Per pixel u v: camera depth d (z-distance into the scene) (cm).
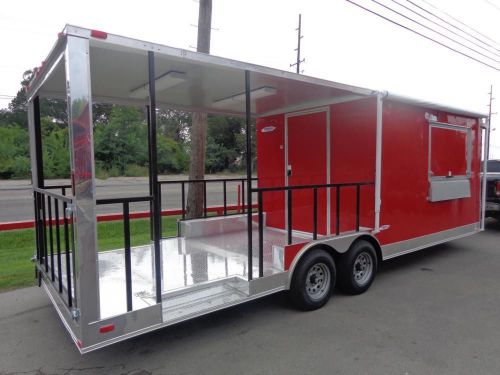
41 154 397
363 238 441
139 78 372
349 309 395
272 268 380
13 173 2730
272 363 291
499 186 786
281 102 508
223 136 2600
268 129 608
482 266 561
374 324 358
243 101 496
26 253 620
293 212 570
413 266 562
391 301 417
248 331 347
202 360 297
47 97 402
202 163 774
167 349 316
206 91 436
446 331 342
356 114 468
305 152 543
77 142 233
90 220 241
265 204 622
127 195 1522
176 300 319
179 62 312
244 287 344
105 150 2591
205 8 761
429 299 423
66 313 283
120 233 767
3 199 1491
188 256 434
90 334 246
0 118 3247
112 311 272
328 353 305
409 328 349
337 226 418
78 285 242
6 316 382
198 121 761
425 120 515
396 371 277
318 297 397
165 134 3148
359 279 443
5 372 283
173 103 522
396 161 471
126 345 323
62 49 255
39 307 405
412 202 500
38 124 395
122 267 393
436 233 549
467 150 614
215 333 344
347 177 483
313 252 391
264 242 503
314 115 524
